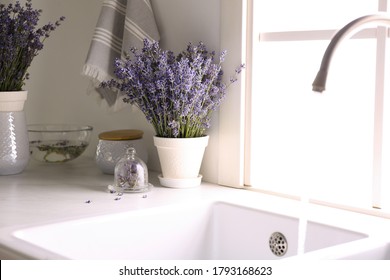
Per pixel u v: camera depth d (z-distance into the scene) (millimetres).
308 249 1482
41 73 2559
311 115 1312
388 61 1491
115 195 1770
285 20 3172
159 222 1620
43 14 2525
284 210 1582
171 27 1991
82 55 2371
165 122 1800
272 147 3145
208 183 1920
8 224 1463
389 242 1316
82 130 2209
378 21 1104
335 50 1078
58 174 2092
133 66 1780
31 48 2033
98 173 2107
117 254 1558
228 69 1820
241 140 1820
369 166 3438
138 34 1955
